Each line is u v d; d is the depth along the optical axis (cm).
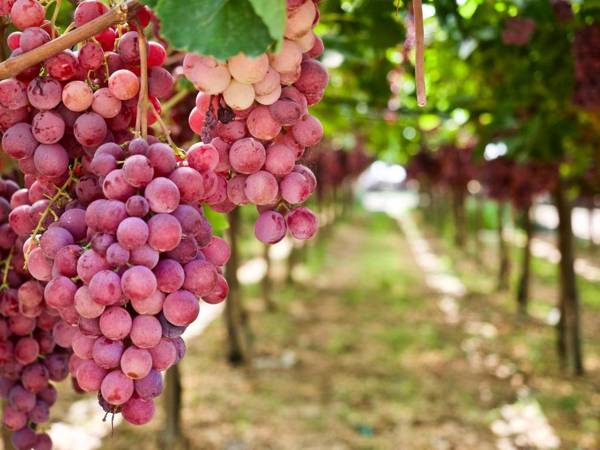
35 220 114
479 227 1435
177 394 492
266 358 741
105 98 105
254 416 566
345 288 1172
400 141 633
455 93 532
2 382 145
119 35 113
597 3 290
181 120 220
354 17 282
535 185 640
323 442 518
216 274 102
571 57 358
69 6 231
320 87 106
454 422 562
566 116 425
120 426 531
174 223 95
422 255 1650
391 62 388
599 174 680
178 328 99
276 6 81
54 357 144
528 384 661
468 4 326
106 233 96
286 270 1266
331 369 704
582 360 691
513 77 389
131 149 99
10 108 108
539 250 1723
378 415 574
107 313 95
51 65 104
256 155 101
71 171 112
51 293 98
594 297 1069
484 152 476
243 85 93
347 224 2397
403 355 758
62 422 534
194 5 88
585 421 561
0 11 112
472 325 909
